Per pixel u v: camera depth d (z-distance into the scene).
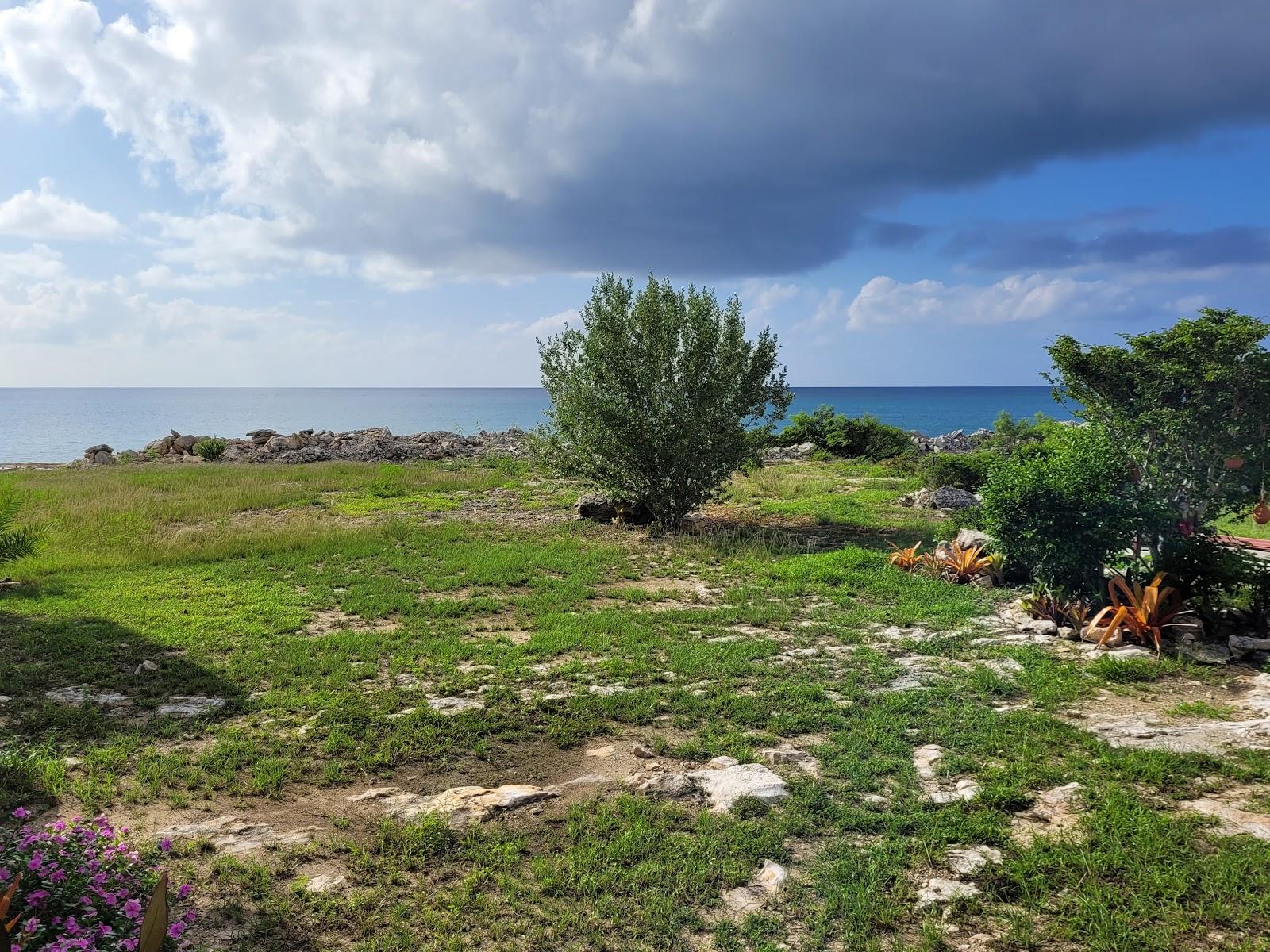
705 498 18.80
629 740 6.77
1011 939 4.09
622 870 4.75
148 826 5.23
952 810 5.37
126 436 95.94
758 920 4.31
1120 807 5.27
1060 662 8.65
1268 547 13.59
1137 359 10.24
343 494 23.91
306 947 4.07
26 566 13.48
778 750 6.38
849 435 36.38
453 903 4.44
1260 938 4.01
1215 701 7.47
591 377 18.34
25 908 3.44
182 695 7.73
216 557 14.47
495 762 6.35
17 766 5.94
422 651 9.15
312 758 6.31
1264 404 9.61
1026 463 11.04
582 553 15.27
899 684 8.02
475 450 39.56
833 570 13.02
